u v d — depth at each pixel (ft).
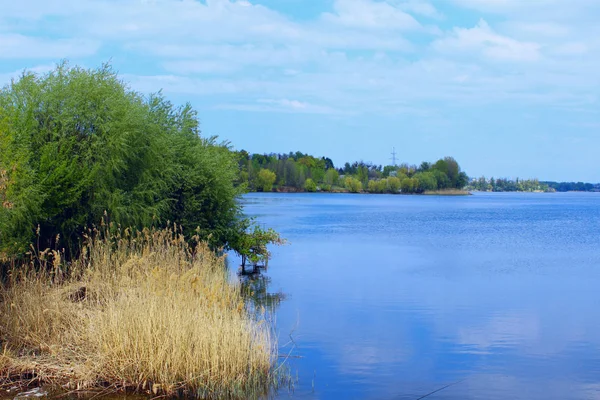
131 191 76.95
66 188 65.31
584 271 98.32
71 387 37.50
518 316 63.26
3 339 41.96
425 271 97.40
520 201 590.96
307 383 40.91
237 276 88.43
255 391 39.14
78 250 68.18
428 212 320.09
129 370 38.19
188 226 87.97
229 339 40.16
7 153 55.26
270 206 347.97
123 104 74.64
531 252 127.75
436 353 48.93
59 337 41.37
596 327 58.39
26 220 60.34
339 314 62.90
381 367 45.06
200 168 90.58
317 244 143.02
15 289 45.80
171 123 94.79
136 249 63.21
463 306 68.03
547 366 46.16
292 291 76.95
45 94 68.85
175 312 41.04
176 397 36.99
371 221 233.96
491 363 46.78
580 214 313.32
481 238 162.71
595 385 42.11
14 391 36.70
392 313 63.93
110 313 40.75
